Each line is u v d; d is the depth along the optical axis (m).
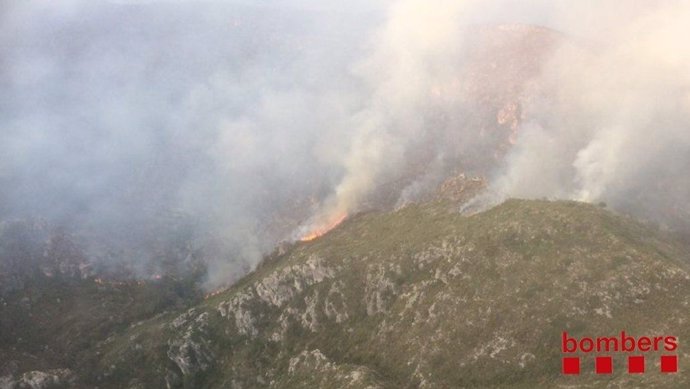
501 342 189.38
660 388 144.00
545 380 172.25
